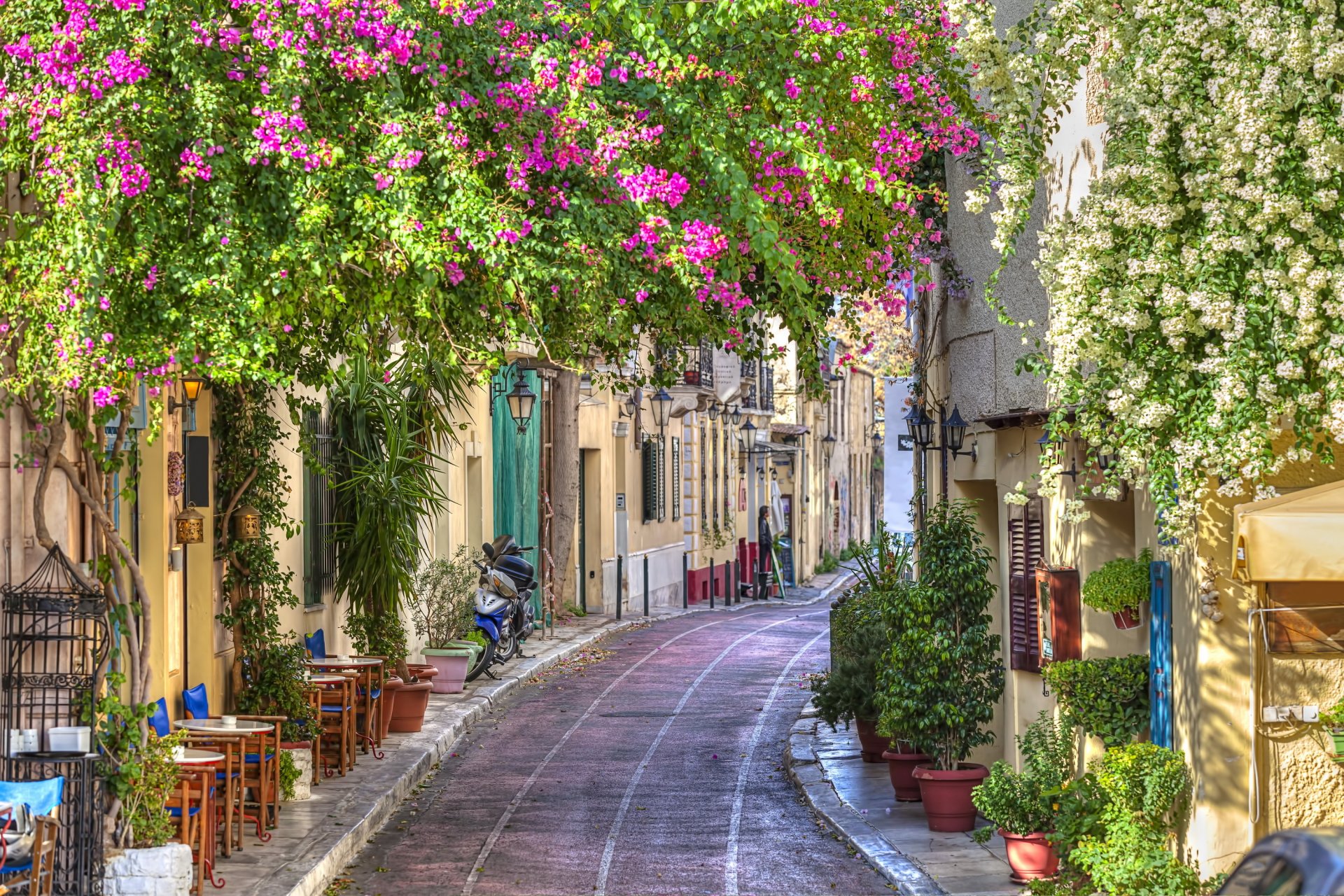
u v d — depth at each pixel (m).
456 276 9.45
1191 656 9.70
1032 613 12.98
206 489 13.62
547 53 9.41
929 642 12.63
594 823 13.53
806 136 10.44
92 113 8.46
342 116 9.24
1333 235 8.12
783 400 54.16
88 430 9.64
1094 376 8.94
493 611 22.70
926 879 10.90
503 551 24.70
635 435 36.78
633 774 16.02
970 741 12.75
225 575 14.65
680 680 23.48
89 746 9.62
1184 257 8.42
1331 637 9.46
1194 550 9.60
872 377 68.94
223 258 8.66
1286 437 9.37
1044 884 10.02
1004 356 13.26
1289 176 8.16
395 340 17.69
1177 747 10.02
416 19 9.28
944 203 14.45
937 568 12.78
